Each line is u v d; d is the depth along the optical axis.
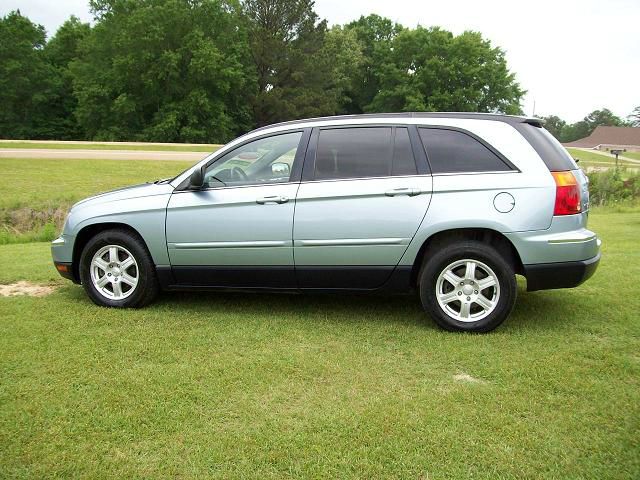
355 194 4.54
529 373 3.67
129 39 51.12
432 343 4.26
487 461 2.70
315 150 4.77
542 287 4.39
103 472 2.64
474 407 3.22
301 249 4.70
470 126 4.52
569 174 4.35
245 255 4.84
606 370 3.70
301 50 56.47
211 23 53.72
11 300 5.48
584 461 2.69
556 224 4.29
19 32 55.53
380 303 5.40
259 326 4.69
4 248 10.17
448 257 4.42
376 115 4.79
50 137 58.41
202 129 52.34
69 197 17.78
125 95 50.50
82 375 3.66
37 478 2.60
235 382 3.57
